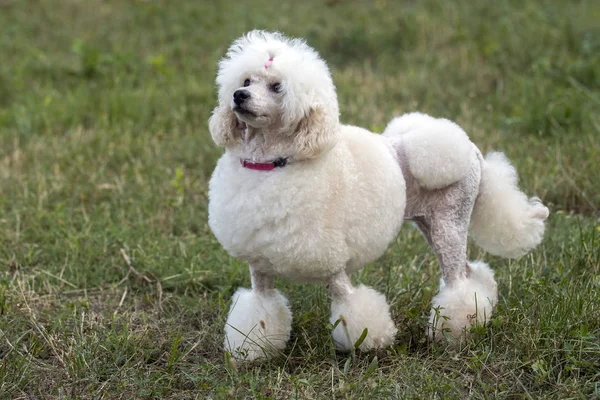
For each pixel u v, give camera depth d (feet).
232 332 13.60
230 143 12.39
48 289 16.20
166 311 15.57
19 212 19.57
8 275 16.49
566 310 13.62
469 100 26.66
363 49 32.53
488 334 13.67
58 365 13.47
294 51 12.02
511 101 25.89
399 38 32.89
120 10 38.19
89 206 20.45
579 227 17.10
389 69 30.35
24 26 35.99
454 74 29.17
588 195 19.86
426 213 13.78
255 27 34.35
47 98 26.73
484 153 22.04
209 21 35.99
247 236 12.07
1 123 25.94
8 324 14.48
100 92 28.12
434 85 28.09
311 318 14.19
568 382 12.24
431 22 33.60
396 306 14.89
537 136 23.54
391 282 15.89
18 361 13.10
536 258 16.69
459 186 13.60
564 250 16.42
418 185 13.44
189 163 22.99
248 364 13.29
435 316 13.69
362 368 12.76
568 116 23.86
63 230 18.45
